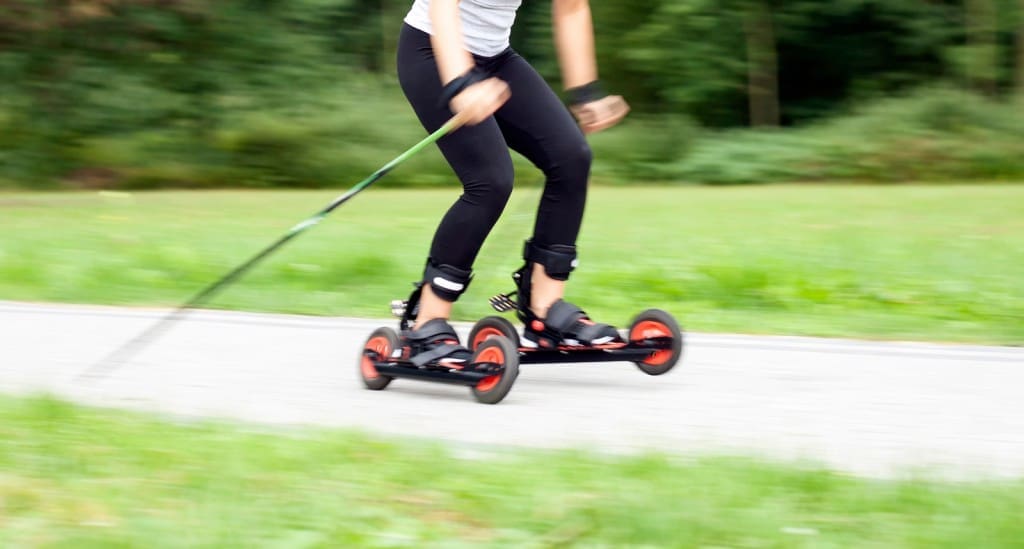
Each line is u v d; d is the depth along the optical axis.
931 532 2.24
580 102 4.16
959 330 5.41
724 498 2.46
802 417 3.70
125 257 7.39
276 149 21.20
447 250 4.00
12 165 20.78
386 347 4.14
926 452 3.18
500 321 4.07
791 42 23.98
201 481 2.61
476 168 3.90
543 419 3.67
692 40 23.41
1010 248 7.69
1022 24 22.17
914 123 21.08
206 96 22.23
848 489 2.55
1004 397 4.01
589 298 6.31
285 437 3.10
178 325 5.64
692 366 4.61
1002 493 2.49
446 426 3.56
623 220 10.37
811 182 20.53
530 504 2.44
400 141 21.34
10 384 4.16
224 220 10.76
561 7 4.14
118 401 3.89
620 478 2.66
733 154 21.02
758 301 6.22
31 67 21.59
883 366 4.59
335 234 8.96
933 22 23.08
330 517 2.38
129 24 22.06
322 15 23.30
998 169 20.31
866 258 7.15
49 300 6.53
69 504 2.46
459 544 2.24
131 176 21.00
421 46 3.94
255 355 4.88
